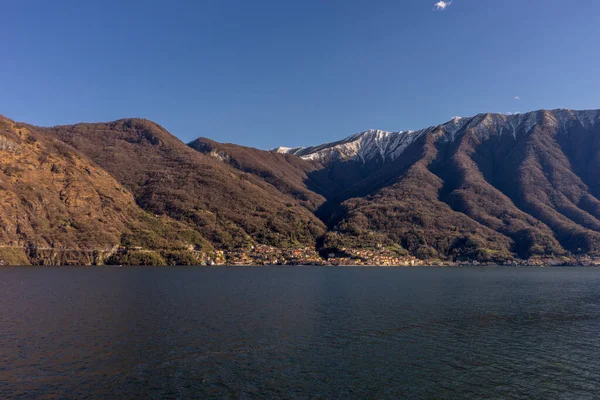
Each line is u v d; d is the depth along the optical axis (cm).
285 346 6988
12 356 6231
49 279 18375
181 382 5359
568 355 6725
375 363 6206
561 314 10425
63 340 7106
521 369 6041
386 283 19062
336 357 6450
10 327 8069
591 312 10775
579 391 5278
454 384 5466
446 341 7500
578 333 8250
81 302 11381
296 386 5316
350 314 9988
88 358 6181
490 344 7344
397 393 5169
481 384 5475
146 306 10756
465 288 16975
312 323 8819
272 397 4991
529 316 10088
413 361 6328
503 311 10800
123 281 17875
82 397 4872
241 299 12425
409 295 14138
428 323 9019
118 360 6112
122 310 10094
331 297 13288
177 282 17888
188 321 8794
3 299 11900
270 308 10731
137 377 5491
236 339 7356
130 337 7350
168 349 6669
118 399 4838
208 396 4972
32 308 10338
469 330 8400
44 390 5050
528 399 5041
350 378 5606
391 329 8369
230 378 5522
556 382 5562
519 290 16312
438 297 13638
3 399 4784
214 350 6675
